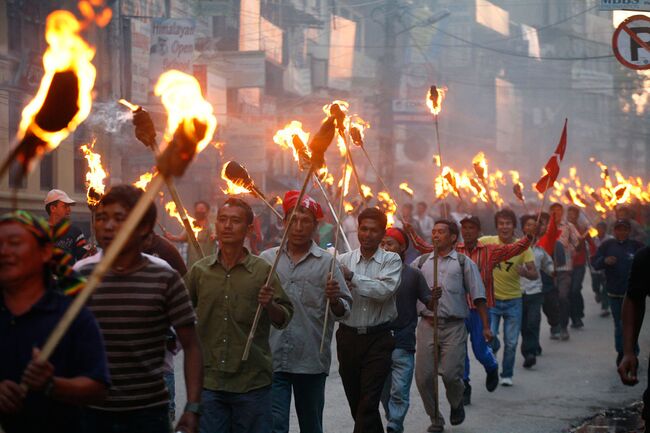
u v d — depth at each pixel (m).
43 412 5.67
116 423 7.00
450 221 13.94
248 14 49.16
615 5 20.25
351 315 11.27
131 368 6.99
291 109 55.50
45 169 32.56
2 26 30.16
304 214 10.41
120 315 6.97
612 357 20.77
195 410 6.98
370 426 10.99
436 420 13.66
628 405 15.76
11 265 5.56
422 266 13.98
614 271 19.17
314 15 58.22
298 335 10.33
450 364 13.62
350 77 62.50
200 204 21.34
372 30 71.38
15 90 30.75
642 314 9.26
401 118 58.53
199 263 9.20
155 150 7.91
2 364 5.62
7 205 29.94
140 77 36.56
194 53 39.78
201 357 7.16
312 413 10.58
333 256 10.59
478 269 14.63
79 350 5.69
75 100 5.09
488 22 93.12
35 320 5.65
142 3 39.69
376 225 11.54
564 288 23.55
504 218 18.05
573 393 16.77
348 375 11.34
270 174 53.06
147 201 5.14
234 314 9.03
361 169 60.91
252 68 45.12
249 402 9.02
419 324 13.75
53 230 5.83
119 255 6.98
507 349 17.59
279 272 10.45
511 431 13.83
